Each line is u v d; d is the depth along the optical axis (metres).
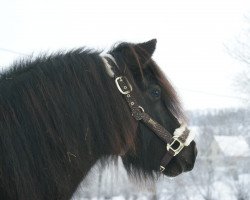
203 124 22.66
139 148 2.80
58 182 2.36
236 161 21.33
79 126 2.41
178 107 2.90
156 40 2.75
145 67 2.82
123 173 3.05
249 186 19.27
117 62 2.66
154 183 2.95
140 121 2.74
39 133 2.32
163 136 2.79
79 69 2.50
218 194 18.84
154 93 2.80
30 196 2.28
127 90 2.63
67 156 2.38
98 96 2.48
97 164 2.66
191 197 18.31
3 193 2.26
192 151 2.98
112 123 2.49
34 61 2.55
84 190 2.72
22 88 2.38
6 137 2.25
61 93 2.41
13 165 2.23
